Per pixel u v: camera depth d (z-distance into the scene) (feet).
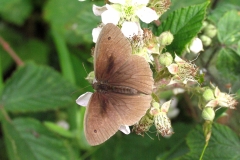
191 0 1.08
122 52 0.88
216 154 1.03
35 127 1.20
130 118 0.87
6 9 1.39
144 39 0.94
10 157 1.18
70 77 1.27
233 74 1.07
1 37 1.33
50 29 1.40
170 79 0.95
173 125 1.22
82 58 1.34
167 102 0.94
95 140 0.86
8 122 1.20
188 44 1.00
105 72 0.89
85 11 1.20
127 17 0.95
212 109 0.96
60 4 1.36
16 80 1.24
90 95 0.92
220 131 1.03
